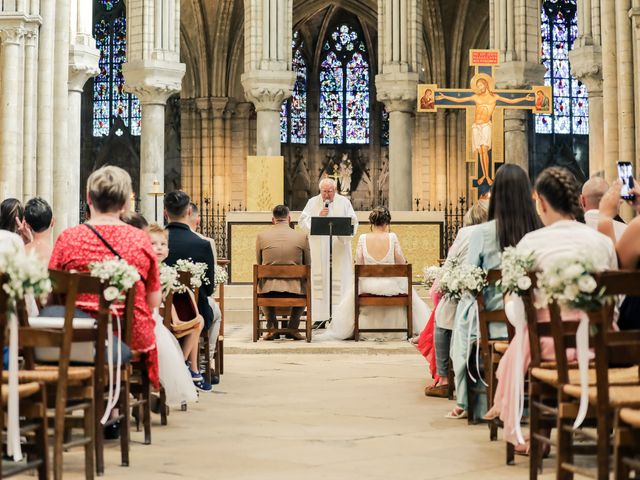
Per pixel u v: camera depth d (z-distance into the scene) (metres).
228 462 8.02
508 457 7.97
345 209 20.56
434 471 7.69
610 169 18.36
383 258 17.86
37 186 20.39
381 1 35.94
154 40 34.66
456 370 10.15
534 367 7.19
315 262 21.14
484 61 28.41
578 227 7.38
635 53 17.75
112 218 8.53
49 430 9.26
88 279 7.08
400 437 9.30
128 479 7.36
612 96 18.36
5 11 19.84
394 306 18.23
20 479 7.32
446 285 10.53
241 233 25.61
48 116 20.38
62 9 20.98
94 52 29.00
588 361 6.83
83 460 8.12
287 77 35.47
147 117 35.00
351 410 11.09
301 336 19.16
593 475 6.18
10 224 10.36
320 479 7.36
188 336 11.45
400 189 35.84
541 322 7.16
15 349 6.22
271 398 12.09
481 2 49.28
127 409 7.96
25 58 20.12
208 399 12.01
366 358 16.89
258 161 29.64
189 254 12.38
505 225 9.30
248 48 35.56
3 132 19.88
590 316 5.90
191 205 14.07
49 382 6.73
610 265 7.35
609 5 18.39
